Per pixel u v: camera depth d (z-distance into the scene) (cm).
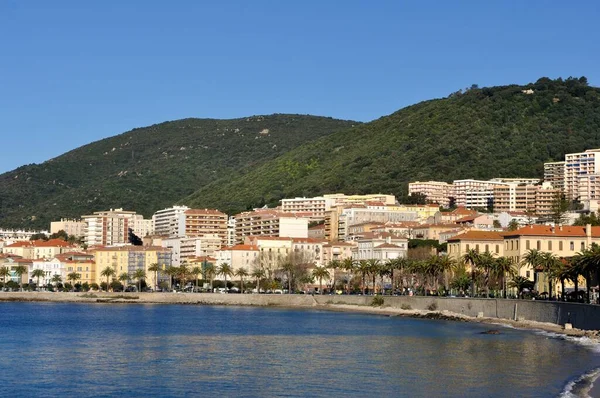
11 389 14112
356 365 16312
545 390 13088
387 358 17262
